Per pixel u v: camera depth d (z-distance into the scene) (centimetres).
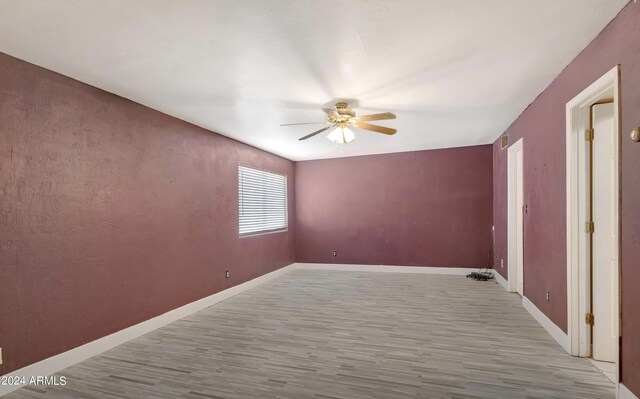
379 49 234
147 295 347
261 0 177
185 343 312
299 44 226
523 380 233
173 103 345
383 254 663
